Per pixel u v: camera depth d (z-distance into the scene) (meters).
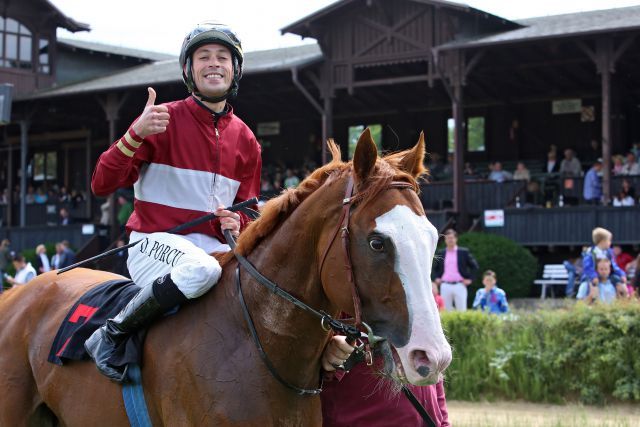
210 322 3.37
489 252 16.27
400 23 20.03
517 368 9.54
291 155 26.88
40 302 4.02
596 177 18.06
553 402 9.27
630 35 17.03
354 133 26.03
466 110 24.45
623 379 9.01
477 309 10.70
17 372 3.95
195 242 3.79
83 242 22.48
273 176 24.11
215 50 3.81
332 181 3.20
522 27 19.80
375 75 22.14
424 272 2.85
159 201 3.80
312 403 3.39
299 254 3.25
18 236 23.67
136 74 24.52
